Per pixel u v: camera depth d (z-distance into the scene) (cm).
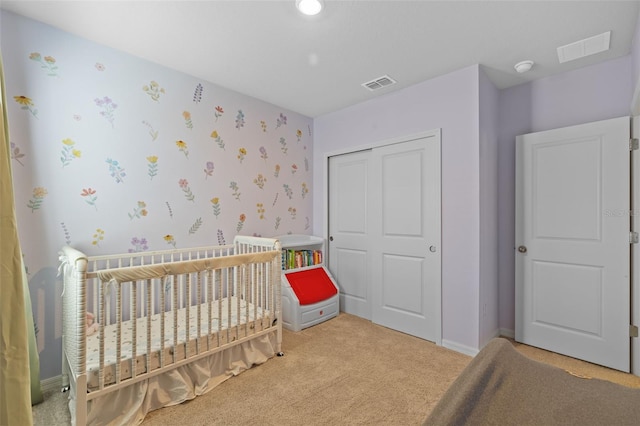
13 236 109
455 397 92
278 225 337
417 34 201
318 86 285
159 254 236
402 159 289
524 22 187
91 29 198
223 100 286
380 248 306
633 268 212
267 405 175
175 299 177
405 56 229
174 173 254
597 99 237
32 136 188
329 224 366
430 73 257
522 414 87
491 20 185
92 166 212
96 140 213
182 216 259
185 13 181
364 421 162
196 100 267
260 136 319
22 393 108
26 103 186
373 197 314
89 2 172
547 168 249
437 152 262
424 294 272
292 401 178
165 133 248
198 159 269
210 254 277
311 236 371
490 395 94
